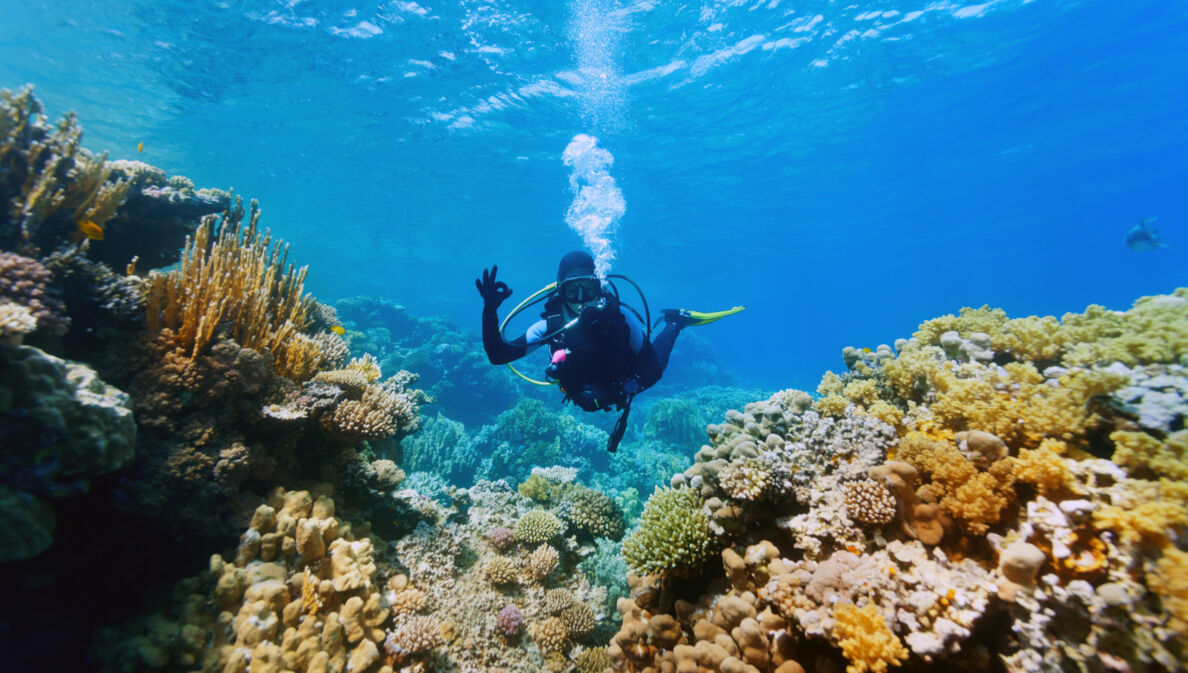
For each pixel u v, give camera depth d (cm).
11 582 266
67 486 252
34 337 309
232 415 371
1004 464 245
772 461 316
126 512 302
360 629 337
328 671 302
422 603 398
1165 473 201
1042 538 216
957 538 255
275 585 325
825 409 379
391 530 476
